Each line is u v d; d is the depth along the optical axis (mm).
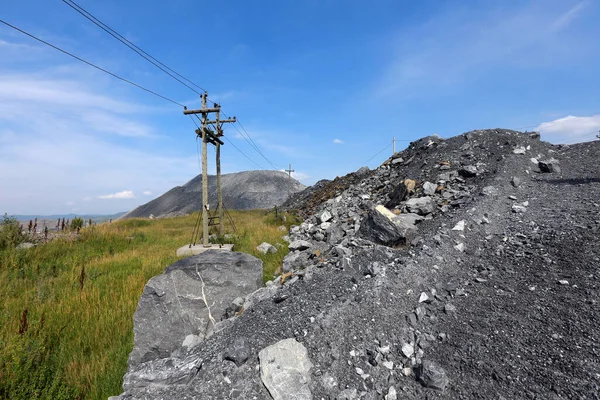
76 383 4883
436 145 18469
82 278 8797
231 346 4301
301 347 4078
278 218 23984
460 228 7500
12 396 4230
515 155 12500
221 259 7141
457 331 4359
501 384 3404
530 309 4484
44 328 6227
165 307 6082
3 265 10711
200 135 14656
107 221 26156
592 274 4852
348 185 26641
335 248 8312
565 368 3410
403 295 5195
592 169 10820
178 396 3750
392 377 3717
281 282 7473
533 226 7078
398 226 7867
